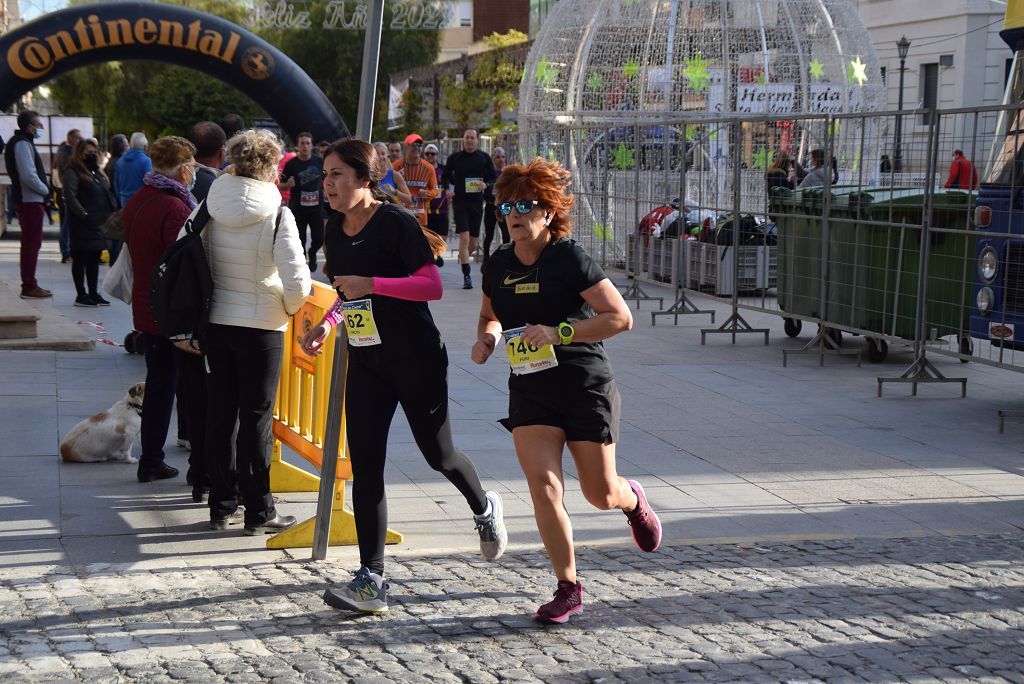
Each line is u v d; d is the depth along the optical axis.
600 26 20.61
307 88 22.67
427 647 4.54
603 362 4.79
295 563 5.52
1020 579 5.41
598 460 4.79
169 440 7.86
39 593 5.05
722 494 6.82
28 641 4.54
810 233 11.97
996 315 9.38
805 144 13.35
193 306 5.54
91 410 8.55
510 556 5.66
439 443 5.10
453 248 24.62
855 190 11.52
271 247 5.58
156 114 58.38
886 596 5.15
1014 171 9.14
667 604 5.03
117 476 6.93
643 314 14.87
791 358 11.66
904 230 10.62
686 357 11.63
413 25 54.81
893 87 35.59
